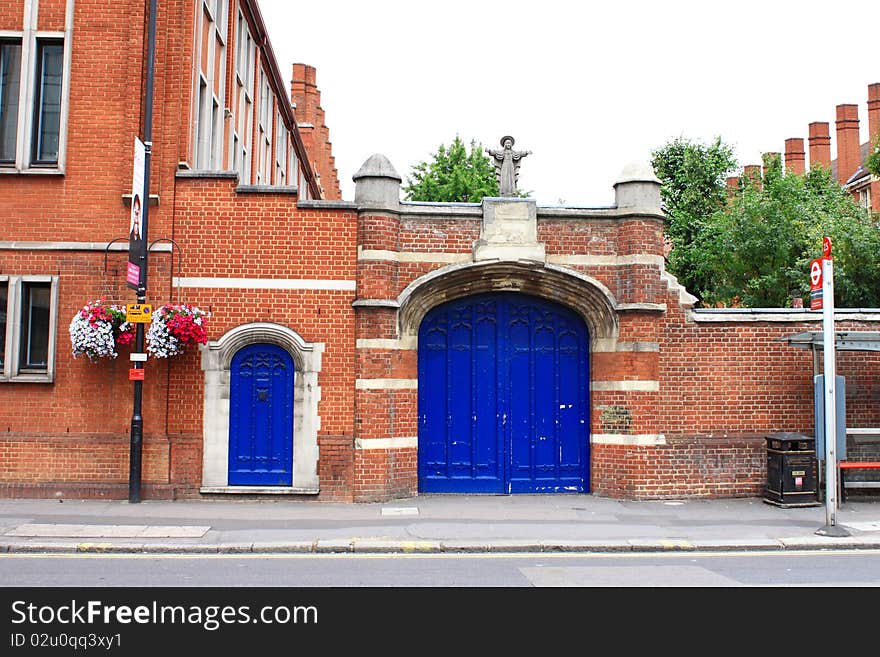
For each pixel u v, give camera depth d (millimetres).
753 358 14266
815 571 8953
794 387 14281
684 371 14164
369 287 13414
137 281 12422
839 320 14430
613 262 14109
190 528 10828
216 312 13336
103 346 12625
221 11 17953
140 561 9297
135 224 12406
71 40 13578
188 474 13078
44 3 13703
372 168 13578
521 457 14281
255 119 23078
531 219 13992
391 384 13523
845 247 21672
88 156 13414
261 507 12570
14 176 13383
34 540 10023
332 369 13383
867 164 22672
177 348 12805
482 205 13953
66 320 13195
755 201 26125
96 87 13516
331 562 9359
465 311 14445
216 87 17766
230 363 13328
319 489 13188
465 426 14297
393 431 13523
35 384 13117
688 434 14070
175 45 13703
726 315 14227
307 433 13281
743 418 14172
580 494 14227
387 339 13500
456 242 13914
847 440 14234
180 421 13156
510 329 14492
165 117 13570
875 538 10680
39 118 13805
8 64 13953
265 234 13484
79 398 13102
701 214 31656
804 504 13055
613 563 9406
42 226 13305
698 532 10984
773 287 24906
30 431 13070
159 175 13391
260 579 8391
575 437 14398
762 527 11375
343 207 13562
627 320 13898
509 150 14492
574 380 14477
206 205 13453
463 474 14188
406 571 8859
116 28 13641
